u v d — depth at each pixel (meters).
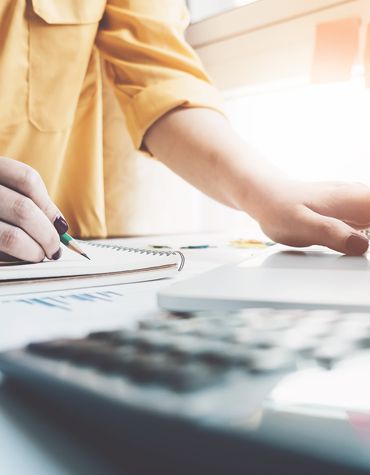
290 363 0.10
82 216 0.88
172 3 0.81
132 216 0.94
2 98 0.77
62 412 0.09
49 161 0.84
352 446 0.07
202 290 0.22
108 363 0.10
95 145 0.89
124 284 0.33
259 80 0.93
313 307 0.20
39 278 0.29
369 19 0.77
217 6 1.08
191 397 0.08
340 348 0.11
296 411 0.08
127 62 0.73
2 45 0.77
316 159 0.87
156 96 0.64
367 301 0.20
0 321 0.21
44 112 0.81
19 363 0.10
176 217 1.00
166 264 0.36
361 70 0.80
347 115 0.82
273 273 0.29
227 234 0.86
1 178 0.35
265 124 0.94
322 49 0.82
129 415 0.07
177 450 0.07
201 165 0.57
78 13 0.79
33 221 0.33
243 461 0.06
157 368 0.09
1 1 0.77
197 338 0.12
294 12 0.86
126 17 0.77
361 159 0.81
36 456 0.08
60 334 0.13
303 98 0.88
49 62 0.80
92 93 0.89
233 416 0.07
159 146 0.64
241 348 0.11
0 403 0.10
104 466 0.08
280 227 0.45
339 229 0.41
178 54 0.72
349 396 0.09
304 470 0.06
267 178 0.50
